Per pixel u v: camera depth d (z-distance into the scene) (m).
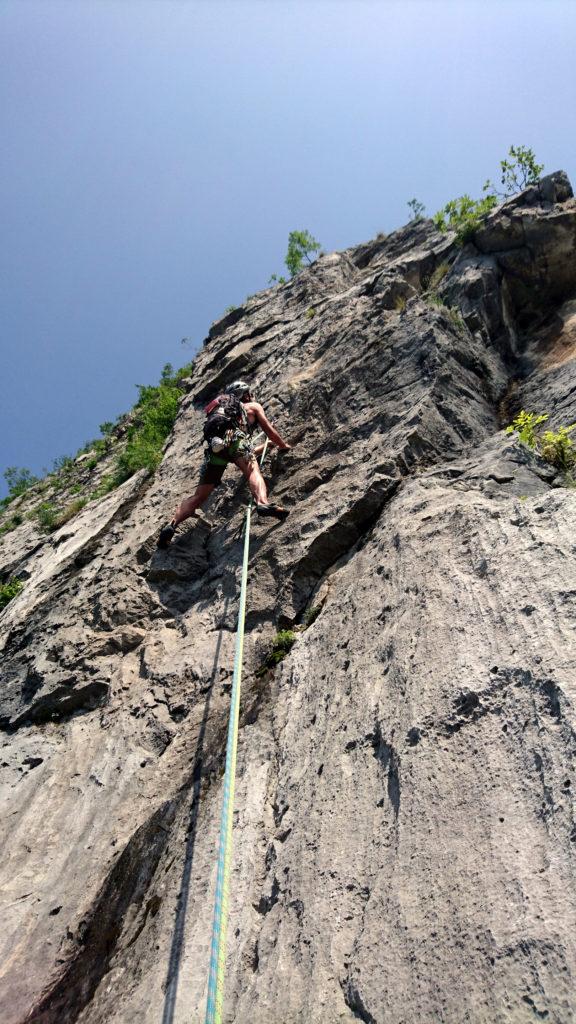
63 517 15.03
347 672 5.19
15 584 12.80
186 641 6.96
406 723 4.26
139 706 6.45
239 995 3.66
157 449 12.40
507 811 3.45
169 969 4.08
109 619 7.64
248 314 14.70
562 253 9.40
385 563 5.76
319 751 4.80
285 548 7.01
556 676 3.74
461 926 3.15
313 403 8.70
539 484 5.84
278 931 3.87
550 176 9.82
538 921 2.94
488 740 3.83
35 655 8.02
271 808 4.77
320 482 7.62
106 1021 4.00
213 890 4.41
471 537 5.19
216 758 5.48
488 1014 2.80
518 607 4.35
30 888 5.23
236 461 6.94
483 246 10.01
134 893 4.80
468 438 7.26
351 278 13.49
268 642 6.33
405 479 6.73
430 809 3.73
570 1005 2.65
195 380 14.08
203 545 8.09
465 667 4.25
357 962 3.36
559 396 7.54
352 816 4.14
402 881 3.54
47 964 4.61
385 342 8.69
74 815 5.73
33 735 6.96
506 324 9.26
